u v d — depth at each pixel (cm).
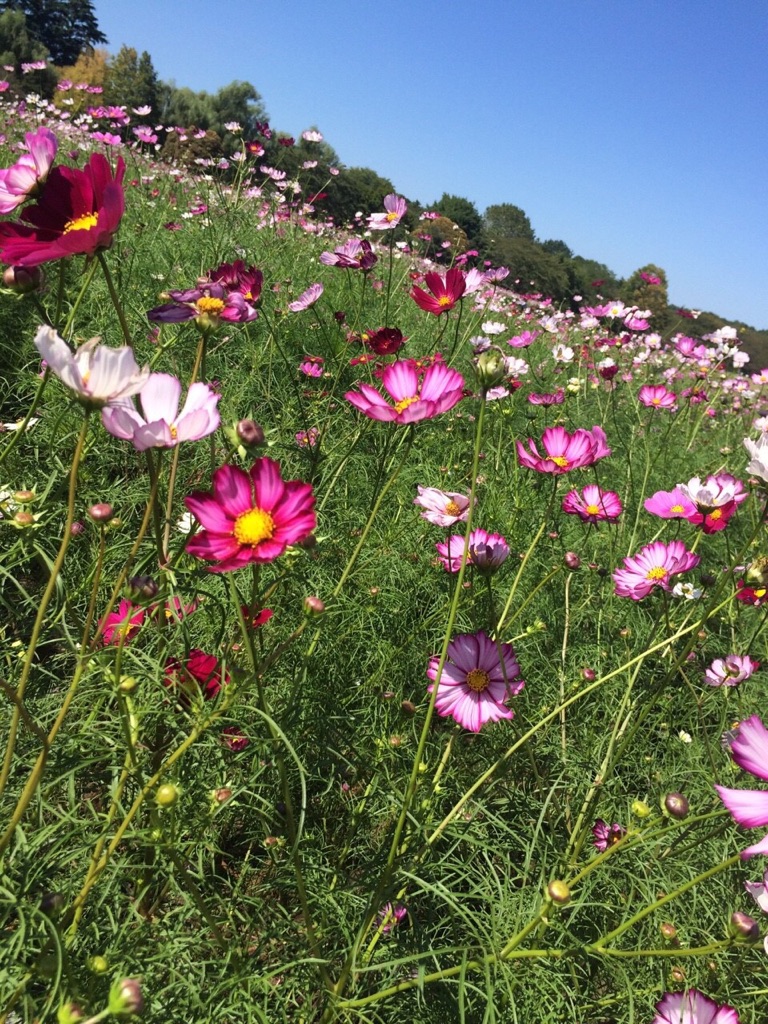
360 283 213
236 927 56
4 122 280
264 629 72
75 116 336
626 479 146
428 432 127
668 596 81
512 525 107
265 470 43
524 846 58
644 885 62
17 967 40
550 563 109
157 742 54
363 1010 50
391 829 68
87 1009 38
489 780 72
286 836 61
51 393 95
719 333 216
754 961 64
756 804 42
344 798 66
